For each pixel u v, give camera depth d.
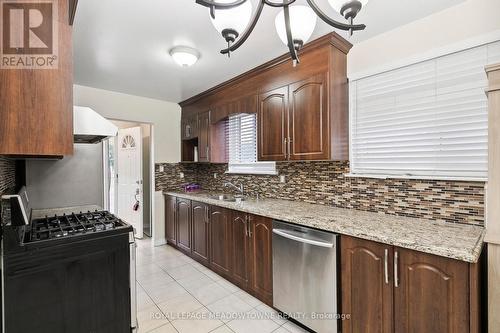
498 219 1.34
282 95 2.48
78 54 2.40
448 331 1.29
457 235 1.50
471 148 1.73
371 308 1.58
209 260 3.09
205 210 3.14
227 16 1.12
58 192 2.90
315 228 1.89
